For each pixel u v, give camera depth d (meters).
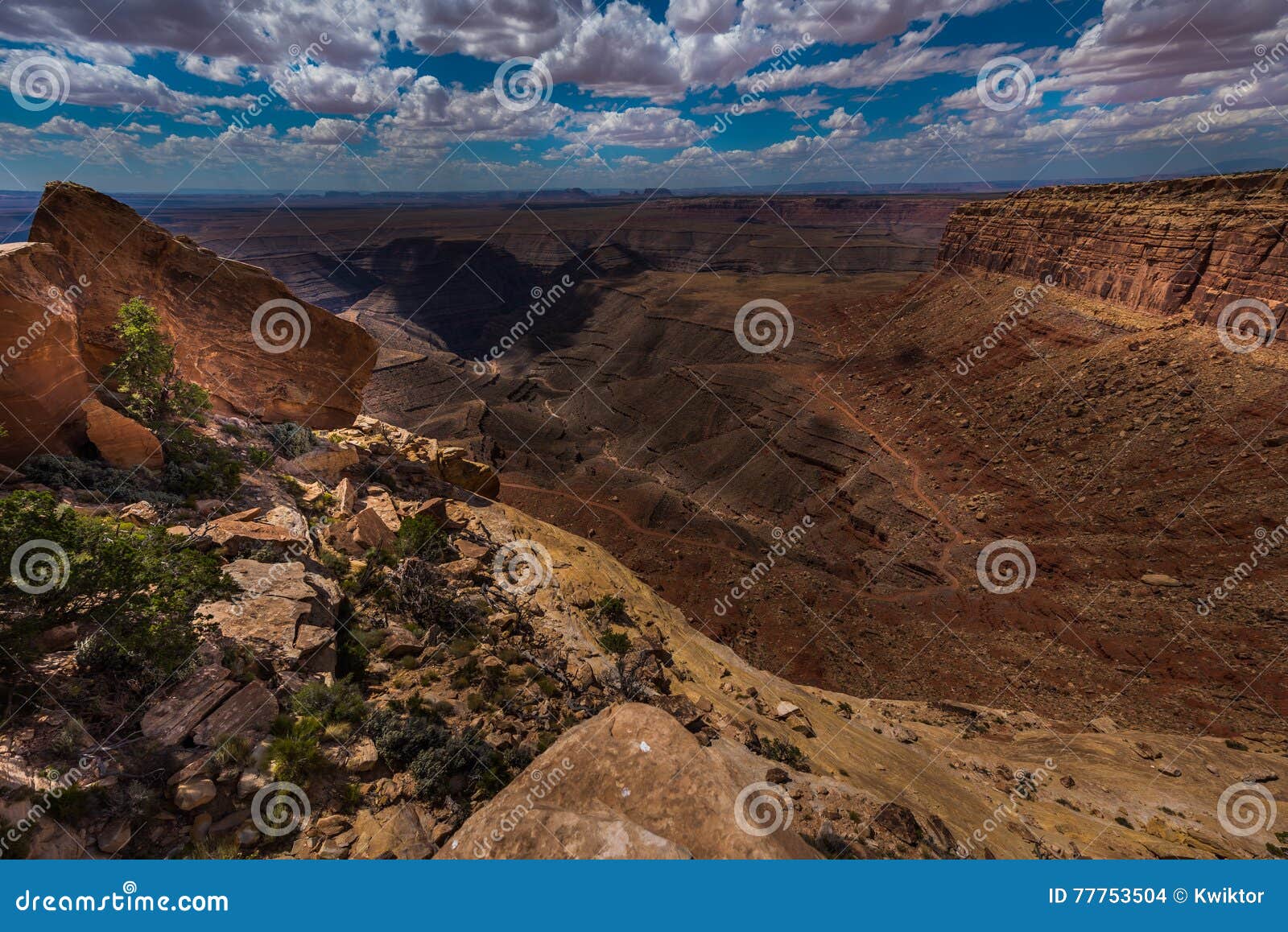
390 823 8.19
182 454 18.70
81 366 16.61
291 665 10.78
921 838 12.28
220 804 7.77
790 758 14.77
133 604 9.52
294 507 18.52
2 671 8.40
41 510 9.00
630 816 4.49
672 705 13.93
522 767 10.17
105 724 8.25
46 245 17.03
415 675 12.28
